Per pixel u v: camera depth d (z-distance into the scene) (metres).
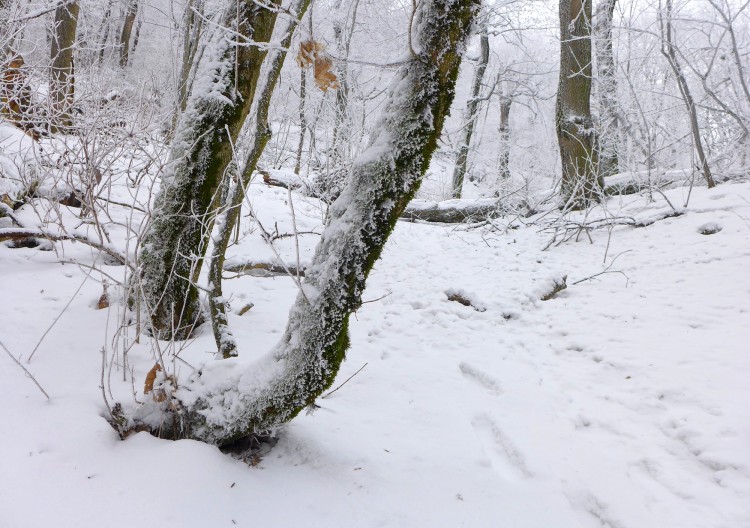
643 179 9.04
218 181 3.61
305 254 6.66
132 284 3.16
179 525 1.97
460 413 3.35
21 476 2.05
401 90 2.20
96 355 3.17
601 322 4.80
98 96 5.22
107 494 2.05
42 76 6.37
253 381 2.42
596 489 2.62
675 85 11.37
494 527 2.32
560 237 8.03
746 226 6.32
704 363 3.73
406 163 2.19
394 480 2.56
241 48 3.49
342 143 9.44
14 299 3.74
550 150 17.69
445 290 5.82
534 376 3.96
